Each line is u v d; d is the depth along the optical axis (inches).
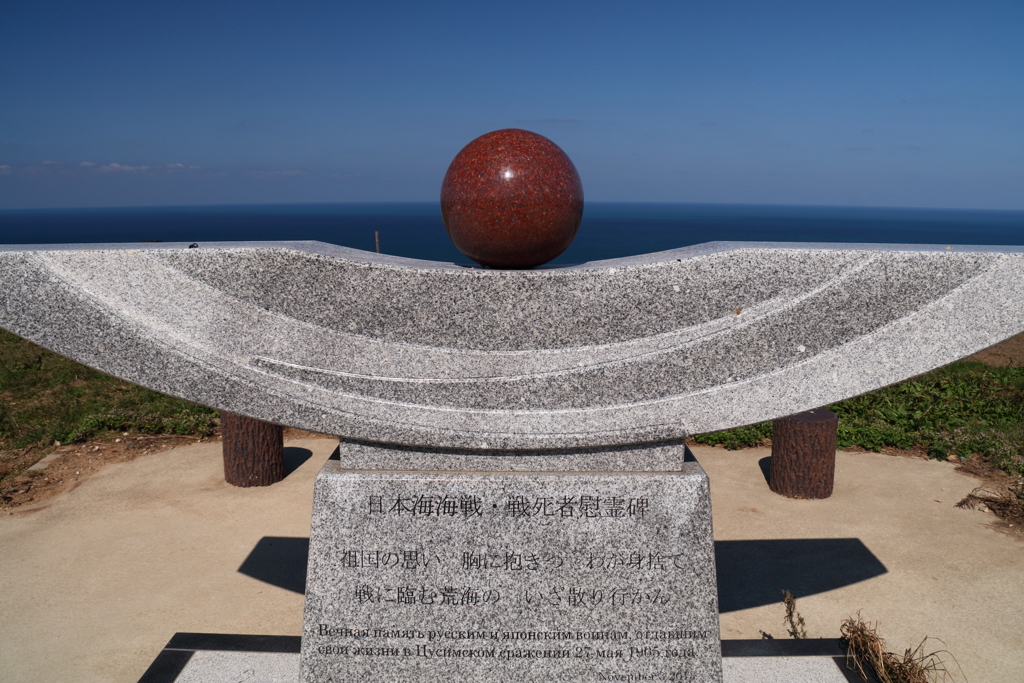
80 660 140.2
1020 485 229.6
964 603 161.9
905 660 127.0
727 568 179.6
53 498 219.3
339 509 111.4
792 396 106.9
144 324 103.4
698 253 112.4
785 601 147.7
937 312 103.1
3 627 151.2
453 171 114.0
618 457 112.9
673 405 109.0
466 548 111.7
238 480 229.1
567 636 112.3
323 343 107.8
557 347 110.3
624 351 109.4
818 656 130.9
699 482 110.6
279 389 106.7
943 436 274.5
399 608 112.1
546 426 109.9
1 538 192.5
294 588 169.0
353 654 113.0
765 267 106.3
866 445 269.0
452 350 110.0
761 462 257.3
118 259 102.4
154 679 124.3
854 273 104.1
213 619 155.8
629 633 112.2
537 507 111.2
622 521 111.3
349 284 107.7
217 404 105.2
